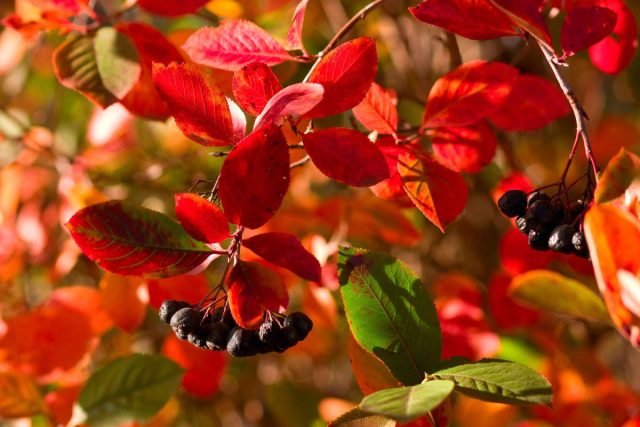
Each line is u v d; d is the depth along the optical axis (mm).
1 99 997
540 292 669
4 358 738
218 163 894
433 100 631
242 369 922
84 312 748
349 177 576
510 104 667
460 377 567
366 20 863
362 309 592
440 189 623
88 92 660
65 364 743
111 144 842
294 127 581
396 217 775
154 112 673
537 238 598
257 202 569
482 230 926
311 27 854
